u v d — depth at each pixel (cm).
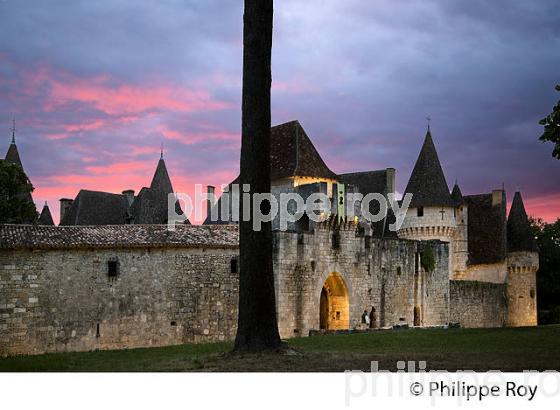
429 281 6731
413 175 8019
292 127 6512
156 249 4716
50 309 4312
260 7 2697
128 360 2752
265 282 2631
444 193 7825
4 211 5756
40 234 4403
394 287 6334
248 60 2695
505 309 8225
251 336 2608
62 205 8888
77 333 4388
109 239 4581
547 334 3428
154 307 4666
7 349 4147
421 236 7744
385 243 6291
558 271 10075
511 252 8825
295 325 5397
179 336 4734
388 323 6228
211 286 4891
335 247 5816
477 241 8844
